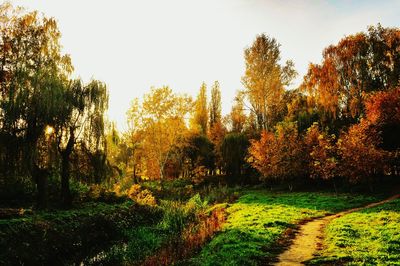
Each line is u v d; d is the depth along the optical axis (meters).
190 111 53.75
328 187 43.38
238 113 66.75
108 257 18.61
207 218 25.88
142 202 34.34
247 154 53.03
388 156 33.25
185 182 56.22
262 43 56.03
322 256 13.55
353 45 43.59
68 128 27.22
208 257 14.52
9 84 27.05
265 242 16.64
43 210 23.16
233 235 18.16
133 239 22.22
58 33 30.91
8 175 24.31
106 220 24.53
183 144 55.44
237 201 37.12
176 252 17.09
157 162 59.12
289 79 56.50
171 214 27.53
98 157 29.25
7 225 17.25
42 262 16.50
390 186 35.62
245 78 56.62
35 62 28.83
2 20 29.06
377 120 36.00
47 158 26.44
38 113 24.89
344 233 17.11
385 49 41.72
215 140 67.38
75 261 18.02
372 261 12.02
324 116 45.66
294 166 42.66
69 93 27.52
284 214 25.39
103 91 29.30
